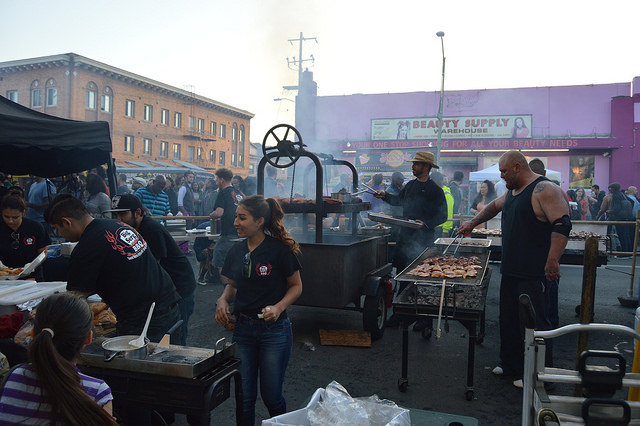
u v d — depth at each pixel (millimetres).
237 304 2721
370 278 5211
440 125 22312
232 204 6586
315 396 2117
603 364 4508
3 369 2562
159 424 2973
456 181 11656
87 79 34000
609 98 25297
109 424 1666
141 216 3436
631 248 12367
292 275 2689
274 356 2646
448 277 3785
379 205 9383
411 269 4223
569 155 25297
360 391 3854
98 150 6949
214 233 7875
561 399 1927
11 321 2992
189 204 12156
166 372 2096
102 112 35156
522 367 4055
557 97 25797
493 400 3705
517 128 25781
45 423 1601
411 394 3811
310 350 4820
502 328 4137
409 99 27562
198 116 45406
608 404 1860
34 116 6031
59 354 1650
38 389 1615
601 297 7336
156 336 2930
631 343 5172
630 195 13086
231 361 2342
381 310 5438
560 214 3609
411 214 5949
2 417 1601
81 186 8023
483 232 7219
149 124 39344
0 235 4500
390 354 4754
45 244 4703
